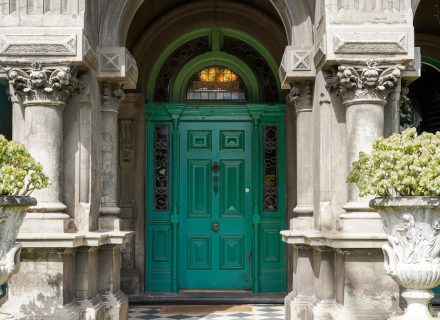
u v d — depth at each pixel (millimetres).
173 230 10156
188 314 8609
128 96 9891
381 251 6395
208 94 10430
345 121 6887
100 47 7309
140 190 10031
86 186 7047
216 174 10281
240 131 10297
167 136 10266
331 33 6559
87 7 6895
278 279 10141
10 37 6609
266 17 9961
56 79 6598
